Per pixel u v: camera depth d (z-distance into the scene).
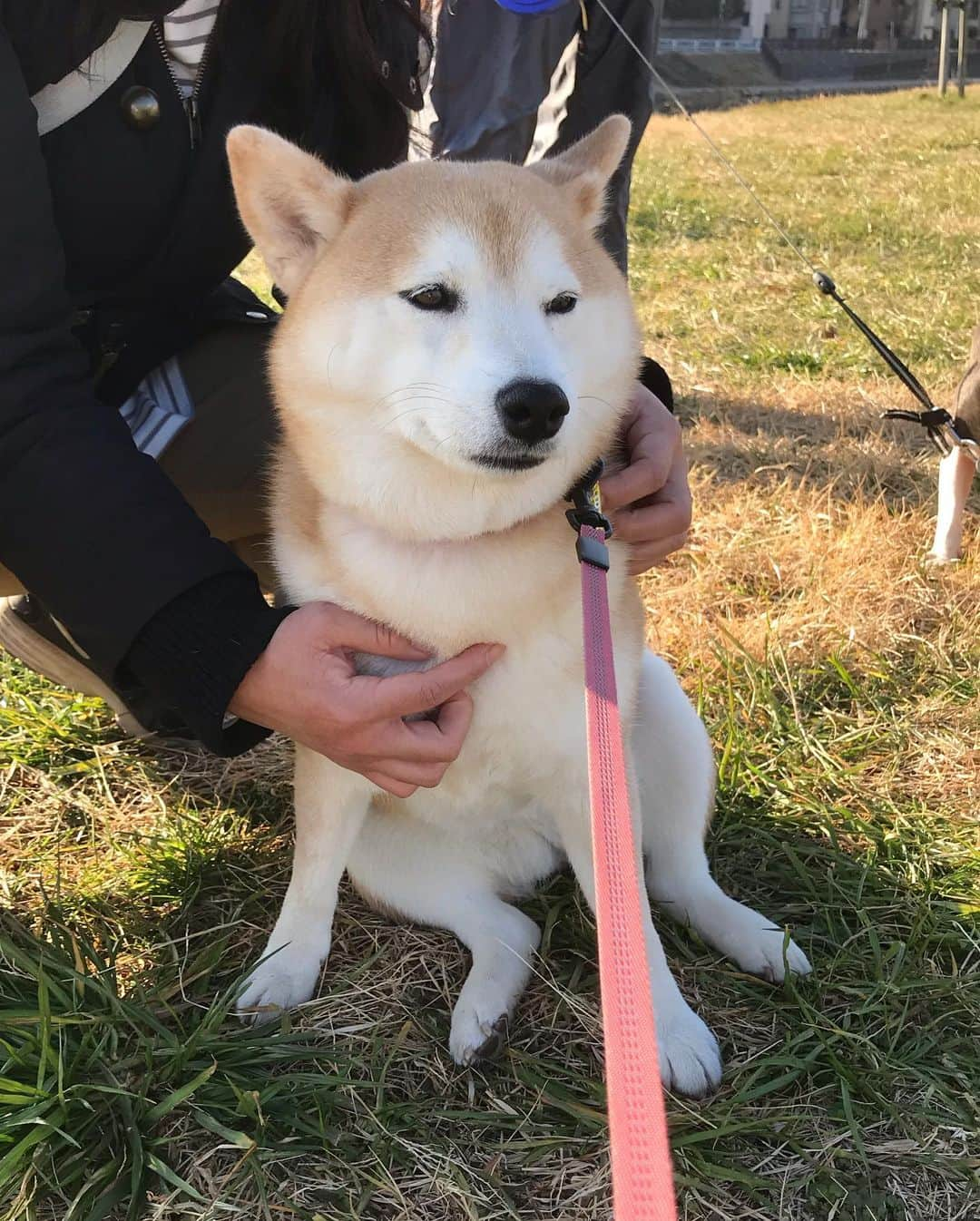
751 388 1.58
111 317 0.72
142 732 0.82
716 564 1.06
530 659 0.56
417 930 0.65
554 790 0.60
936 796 0.76
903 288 2.08
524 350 0.52
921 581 1.04
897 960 0.60
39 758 0.81
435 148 0.99
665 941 0.65
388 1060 0.54
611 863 0.34
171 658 0.53
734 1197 0.49
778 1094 0.54
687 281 2.20
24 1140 0.47
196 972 0.59
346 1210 0.48
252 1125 0.51
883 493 1.20
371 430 0.55
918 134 4.48
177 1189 0.47
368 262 0.55
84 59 0.60
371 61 0.68
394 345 0.54
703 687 0.85
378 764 0.53
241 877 0.69
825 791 0.76
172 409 0.74
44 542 0.54
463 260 0.54
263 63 0.67
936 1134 0.52
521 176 0.60
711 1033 0.56
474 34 0.94
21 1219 0.46
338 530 0.57
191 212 0.68
